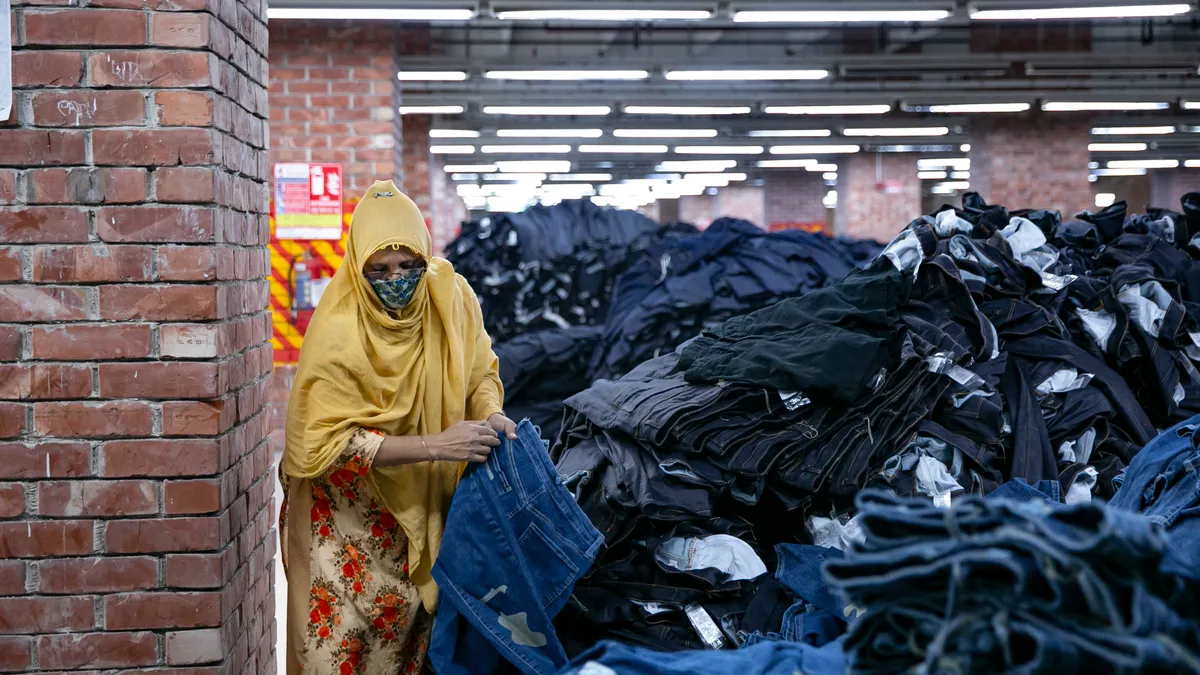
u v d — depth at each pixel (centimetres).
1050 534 113
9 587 211
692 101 1222
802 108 1241
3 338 208
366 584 227
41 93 205
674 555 243
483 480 223
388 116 724
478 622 218
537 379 572
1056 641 111
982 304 308
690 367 287
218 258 212
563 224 745
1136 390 314
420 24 960
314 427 218
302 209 720
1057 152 1463
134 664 213
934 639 120
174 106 207
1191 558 170
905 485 248
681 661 155
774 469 246
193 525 212
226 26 221
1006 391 284
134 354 209
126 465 210
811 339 264
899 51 1135
